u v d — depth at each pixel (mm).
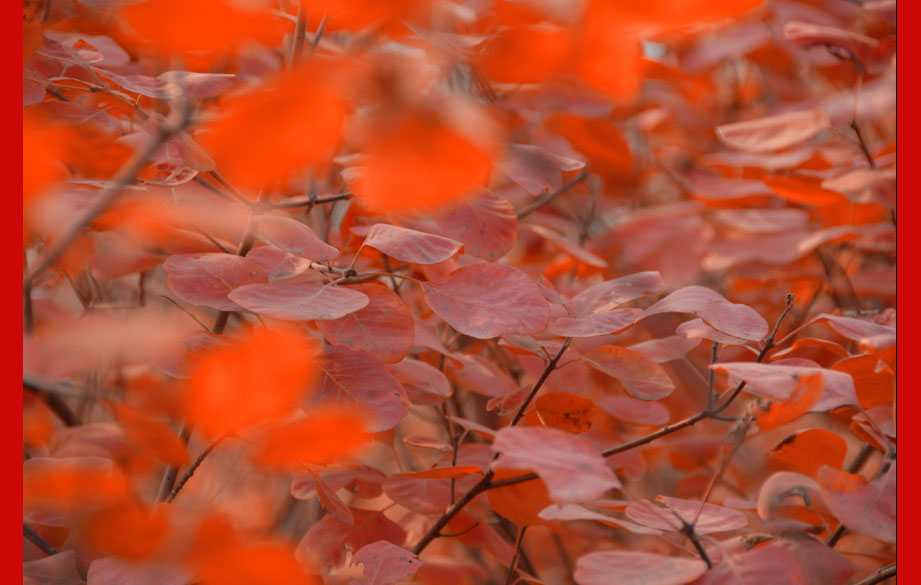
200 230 2469
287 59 2424
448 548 2953
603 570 2398
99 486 2346
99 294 2707
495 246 2482
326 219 2703
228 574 2297
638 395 2479
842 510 2383
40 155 2096
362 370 2424
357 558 2475
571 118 2676
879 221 2686
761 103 3600
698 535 2430
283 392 1828
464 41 2311
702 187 2756
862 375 2445
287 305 2404
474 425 2533
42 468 2379
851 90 2752
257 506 2691
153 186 2479
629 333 2910
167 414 2332
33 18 2486
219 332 2551
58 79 2455
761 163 2711
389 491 2551
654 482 3398
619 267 3070
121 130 2463
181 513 2312
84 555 2457
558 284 2830
